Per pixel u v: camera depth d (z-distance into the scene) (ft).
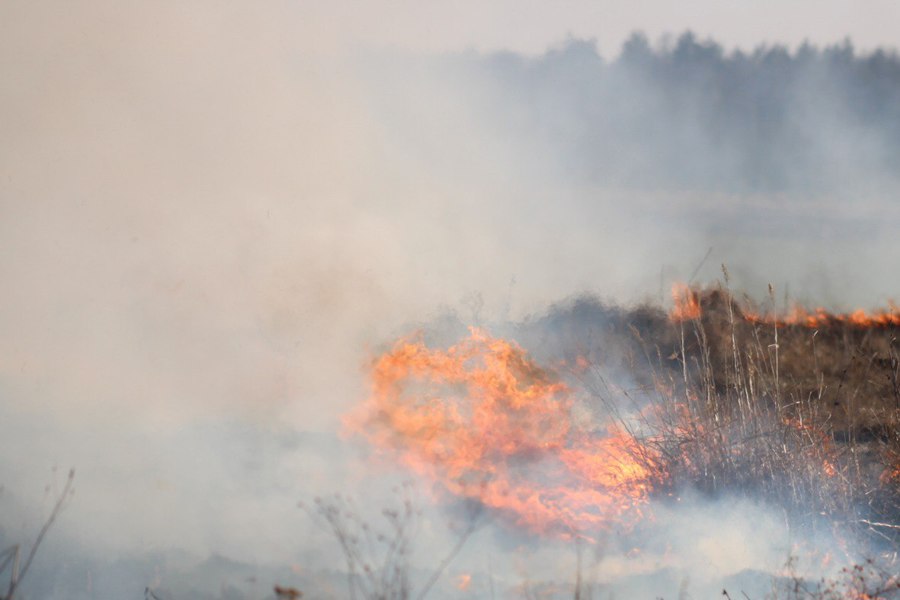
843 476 25.88
